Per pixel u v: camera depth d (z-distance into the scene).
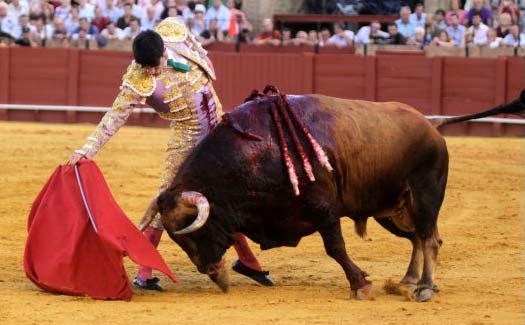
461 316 10.47
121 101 11.44
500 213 18.38
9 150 24.38
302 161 11.05
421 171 11.72
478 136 30.47
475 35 30.89
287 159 11.02
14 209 17.64
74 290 11.16
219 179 10.92
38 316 10.08
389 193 11.71
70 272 11.16
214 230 10.97
